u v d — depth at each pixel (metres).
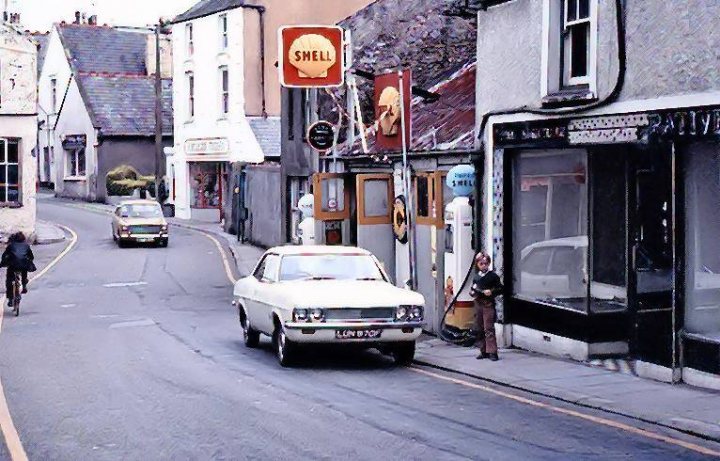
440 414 12.07
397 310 15.43
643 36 14.14
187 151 52.75
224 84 49.69
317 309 15.23
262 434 11.07
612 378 14.21
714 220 13.23
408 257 20.83
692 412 11.77
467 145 18.69
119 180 59.69
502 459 9.84
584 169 15.89
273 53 48.31
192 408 12.59
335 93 28.30
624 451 10.16
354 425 11.47
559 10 16.33
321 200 23.56
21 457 10.24
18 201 41.41
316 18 48.75
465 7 18.81
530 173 17.25
